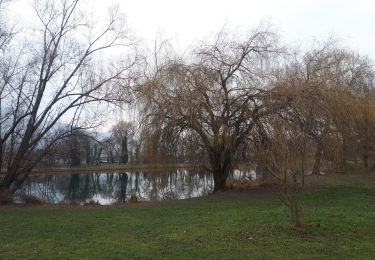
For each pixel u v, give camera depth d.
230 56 21.05
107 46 25.55
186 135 20.95
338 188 21.48
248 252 9.16
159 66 21.36
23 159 24.41
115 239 10.64
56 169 40.06
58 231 11.95
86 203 22.67
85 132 25.58
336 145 20.42
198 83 20.17
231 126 20.44
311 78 20.02
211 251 9.27
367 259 8.65
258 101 19.56
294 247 9.49
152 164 20.95
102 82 23.97
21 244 10.24
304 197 18.47
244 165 21.69
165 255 9.02
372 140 27.25
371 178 26.00
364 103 24.83
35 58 24.17
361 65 30.48
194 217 14.00
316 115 17.95
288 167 11.66
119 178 43.78
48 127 24.42
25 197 23.64
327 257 8.78
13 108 24.17
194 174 23.66
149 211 15.95
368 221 12.27
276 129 13.85
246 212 14.51
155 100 20.45
